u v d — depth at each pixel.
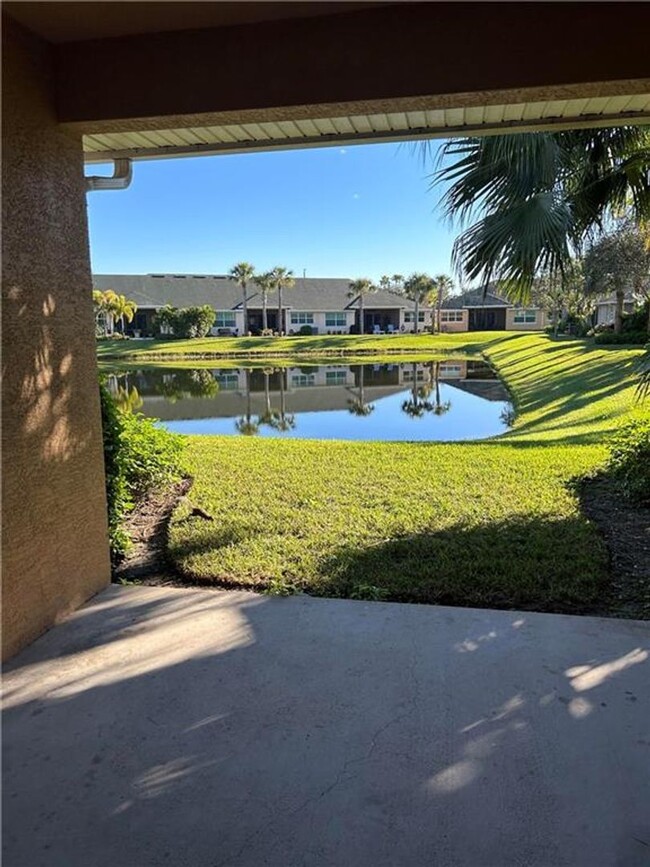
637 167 3.79
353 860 1.44
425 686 2.15
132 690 2.17
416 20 2.31
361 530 3.88
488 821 1.54
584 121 2.87
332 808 1.60
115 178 3.30
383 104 2.42
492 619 2.65
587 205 3.98
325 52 2.38
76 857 1.46
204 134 3.02
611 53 2.21
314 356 30.17
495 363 23.25
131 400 15.13
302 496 4.75
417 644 2.45
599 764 1.74
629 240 14.25
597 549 3.41
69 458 2.79
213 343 36.12
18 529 2.45
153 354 31.02
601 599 2.87
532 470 5.39
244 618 2.71
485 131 2.96
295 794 1.65
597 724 1.91
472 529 3.82
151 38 2.49
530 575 3.10
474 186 3.78
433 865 1.42
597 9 2.20
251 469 5.73
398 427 11.02
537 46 2.25
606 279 15.46
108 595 3.02
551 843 1.47
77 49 2.55
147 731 1.93
